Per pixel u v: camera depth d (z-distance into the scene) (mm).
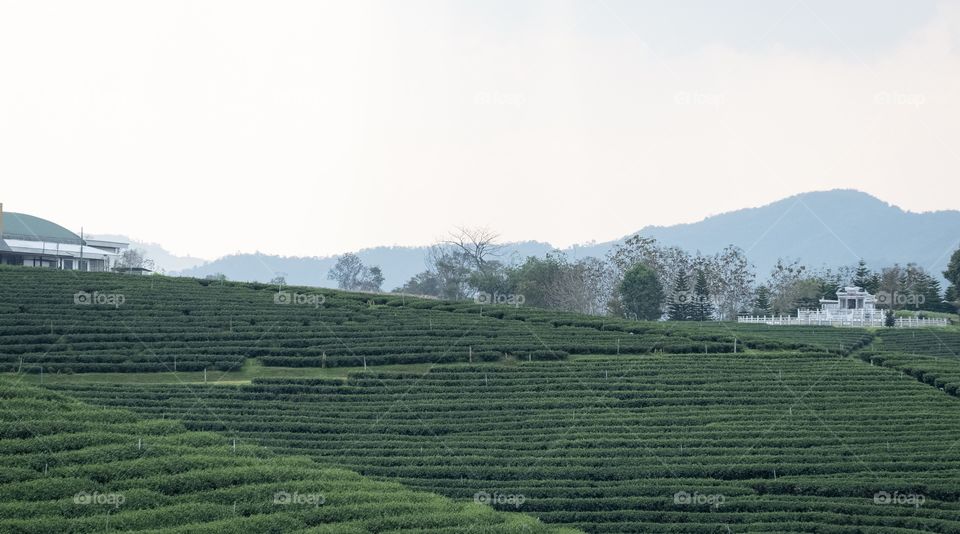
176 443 58031
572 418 75062
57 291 99000
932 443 69062
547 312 111375
